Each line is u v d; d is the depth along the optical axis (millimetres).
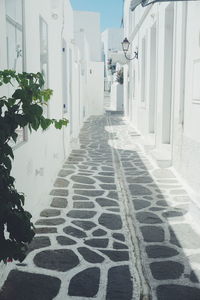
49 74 7047
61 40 8672
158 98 10258
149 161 9680
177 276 3869
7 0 4145
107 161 9836
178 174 7941
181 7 7340
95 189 7102
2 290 3549
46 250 4414
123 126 18484
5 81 2756
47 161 6844
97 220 5449
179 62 7535
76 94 13797
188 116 7035
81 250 4445
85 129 17406
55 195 6668
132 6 6605
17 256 2818
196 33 6422
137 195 6715
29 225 2787
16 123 2680
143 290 3598
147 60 12484
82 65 18859
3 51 3840
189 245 4617
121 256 4312
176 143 8070
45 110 6676
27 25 5070
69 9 10812
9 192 2730
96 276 3848
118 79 29609
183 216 5637
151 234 4957
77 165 9273
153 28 11695
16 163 4469
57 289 3592
